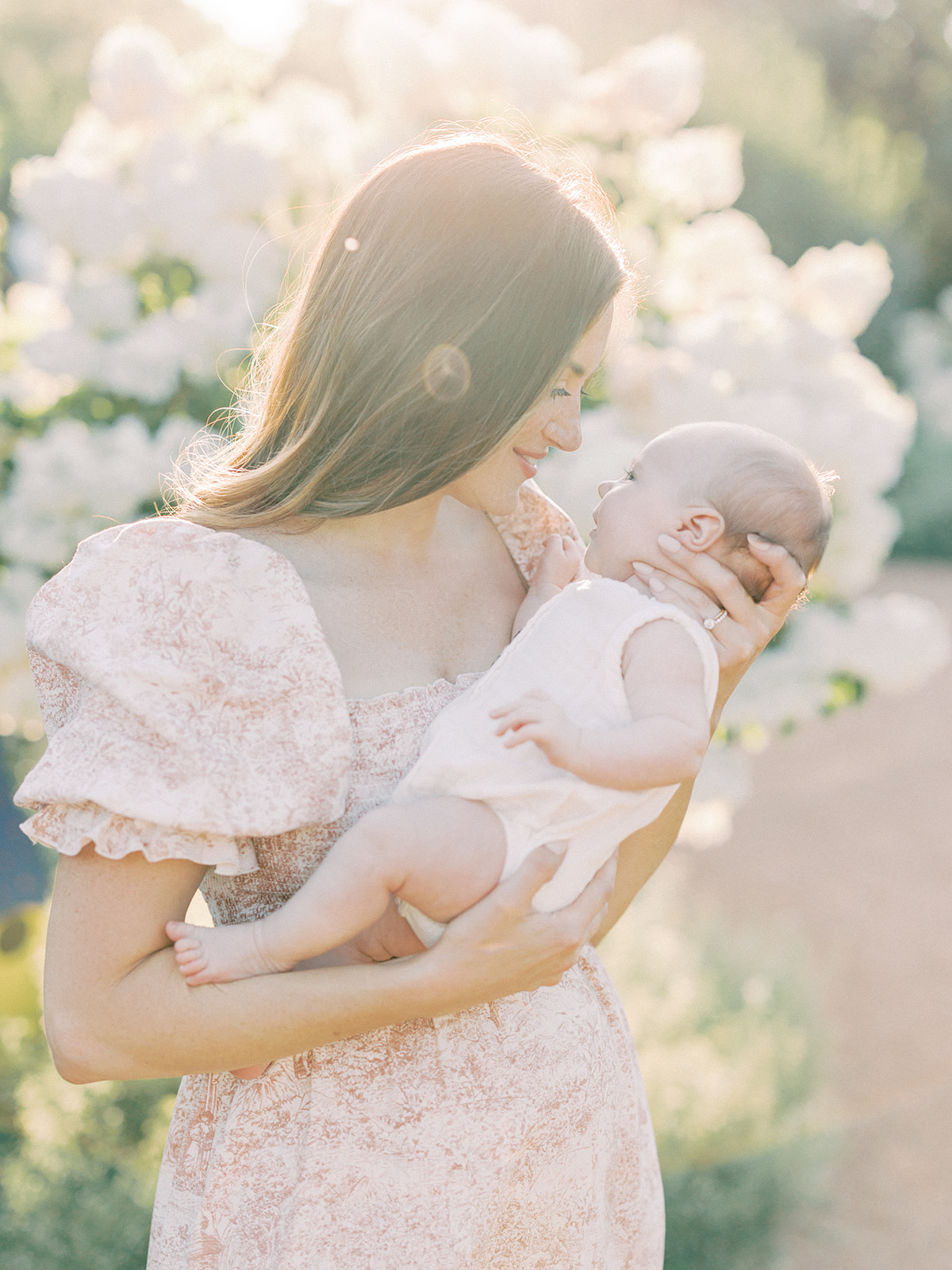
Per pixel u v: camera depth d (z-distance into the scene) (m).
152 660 1.21
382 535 1.46
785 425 2.88
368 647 1.41
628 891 1.75
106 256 2.92
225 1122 1.35
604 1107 1.49
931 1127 4.46
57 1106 3.83
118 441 2.76
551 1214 1.42
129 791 1.17
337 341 1.31
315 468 1.35
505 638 1.61
